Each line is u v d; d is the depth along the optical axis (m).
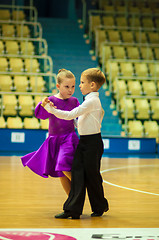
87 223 3.43
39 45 13.55
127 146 10.89
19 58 12.93
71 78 3.74
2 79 11.77
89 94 3.70
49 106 3.46
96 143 3.62
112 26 15.09
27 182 5.64
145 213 3.89
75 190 3.57
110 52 13.83
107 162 8.63
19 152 10.11
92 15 16.50
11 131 10.33
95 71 3.70
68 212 3.57
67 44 14.59
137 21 16.17
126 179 6.27
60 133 3.74
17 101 11.30
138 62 13.65
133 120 12.07
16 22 13.79
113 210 4.00
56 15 18.33
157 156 10.34
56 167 3.59
